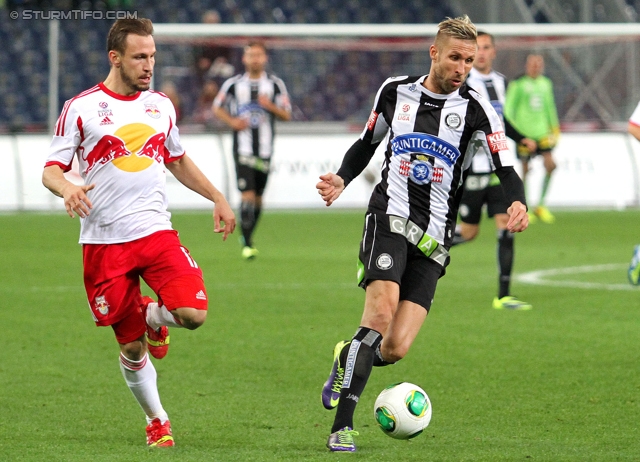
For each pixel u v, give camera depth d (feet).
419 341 76.89
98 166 49.11
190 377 65.46
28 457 45.68
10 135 196.13
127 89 49.90
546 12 255.50
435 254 51.57
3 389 61.67
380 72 250.16
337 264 123.95
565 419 53.88
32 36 244.63
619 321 85.10
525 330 81.10
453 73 49.52
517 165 196.95
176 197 200.34
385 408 47.24
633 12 256.93
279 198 198.08
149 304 49.78
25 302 95.81
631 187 201.77
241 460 44.86
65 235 157.17
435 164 50.96
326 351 73.61
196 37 215.10
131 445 48.44
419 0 274.36
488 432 51.31
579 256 132.57
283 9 270.26
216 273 115.75
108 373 66.69
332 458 45.14
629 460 45.06
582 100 226.58
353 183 200.23
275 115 134.31
